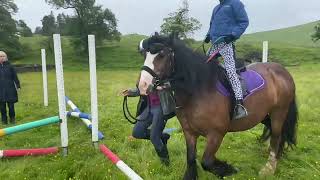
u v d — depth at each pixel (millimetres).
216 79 4625
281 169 5781
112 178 5414
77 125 9297
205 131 4613
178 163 5914
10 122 10078
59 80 6457
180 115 4691
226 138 7488
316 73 30359
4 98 9688
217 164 5367
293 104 5758
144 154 6410
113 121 9484
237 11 4633
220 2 4805
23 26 71125
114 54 69188
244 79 5000
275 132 5660
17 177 5598
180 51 4395
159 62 4188
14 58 64562
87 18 68750
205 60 4641
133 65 58594
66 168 5941
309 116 9609
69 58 65438
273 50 69625
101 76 32750
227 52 4738
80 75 36312
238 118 4855
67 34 70188
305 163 6070
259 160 6238
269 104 5285
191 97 4504
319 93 13969
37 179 5570
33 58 64750
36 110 11961
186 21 45125
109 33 71188
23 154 6609
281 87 5469
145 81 4152
